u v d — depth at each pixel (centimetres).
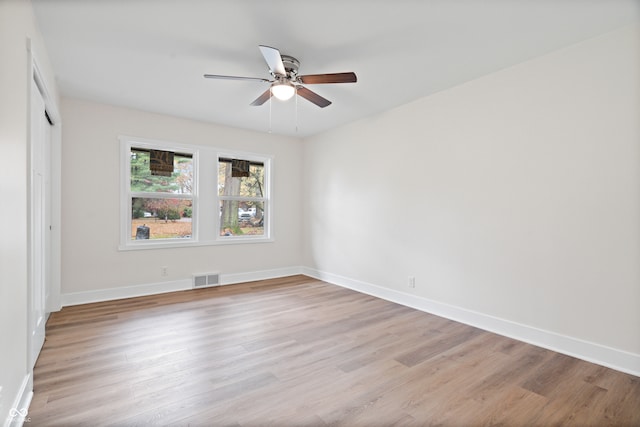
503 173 293
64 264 366
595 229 240
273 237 527
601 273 238
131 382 208
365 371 227
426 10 207
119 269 399
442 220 344
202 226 459
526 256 278
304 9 207
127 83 324
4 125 141
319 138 520
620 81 228
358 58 271
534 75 271
